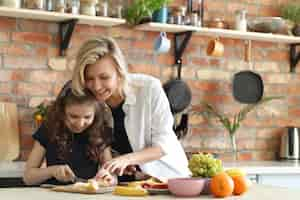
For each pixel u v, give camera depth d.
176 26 3.89
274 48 4.50
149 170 2.65
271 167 3.78
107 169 2.26
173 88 4.03
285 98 4.54
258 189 2.20
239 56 4.36
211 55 4.12
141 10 3.85
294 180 3.86
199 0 4.10
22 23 3.68
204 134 4.21
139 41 4.01
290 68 4.56
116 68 2.43
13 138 3.57
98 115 2.53
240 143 4.36
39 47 3.72
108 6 3.91
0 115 3.55
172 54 4.11
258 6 4.44
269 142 4.46
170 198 1.95
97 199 1.85
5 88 3.64
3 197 1.86
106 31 3.91
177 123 4.06
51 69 3.75
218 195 1.97
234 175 2.04
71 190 2.02
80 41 3.83
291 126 4.48
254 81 4.32
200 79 4.21
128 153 2.68
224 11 4.31
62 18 3.61
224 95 4.29
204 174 2.14
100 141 2.54
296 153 4.32
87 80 2.42
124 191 1.99
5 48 3.64
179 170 2.70
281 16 4.50
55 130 2.50
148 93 2.65
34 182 2.36
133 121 2.63
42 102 3.63
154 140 2.61
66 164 2.53
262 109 4.44
